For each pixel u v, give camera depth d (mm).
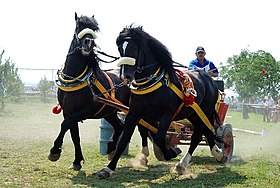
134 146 11383
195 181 6898
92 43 7043
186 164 7586
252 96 25844
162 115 6863
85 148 10289
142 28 6758
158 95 6688
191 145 7832
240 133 16922
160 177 7191
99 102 7414
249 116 26047
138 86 6723
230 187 6535
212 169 8023
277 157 9828
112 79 8000
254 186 6629
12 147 9797
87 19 7312
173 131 8906
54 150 7125
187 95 7004
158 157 8688
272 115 22906
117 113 9117
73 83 7168
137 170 7762
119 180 6805
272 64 24312
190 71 8172
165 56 6824
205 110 8062
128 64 6457
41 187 6070
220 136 8664
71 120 7113
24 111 21203
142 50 6676
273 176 7438
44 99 28078
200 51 9617
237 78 25062
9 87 23938
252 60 24391
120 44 6629
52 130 14211
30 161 8078
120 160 8867
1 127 14406
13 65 23984
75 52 7188
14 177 6621
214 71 9586
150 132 8070
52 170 7254
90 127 16875
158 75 6758
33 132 13367
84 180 6648
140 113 6816
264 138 14797
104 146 9328
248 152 10695
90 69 7273
